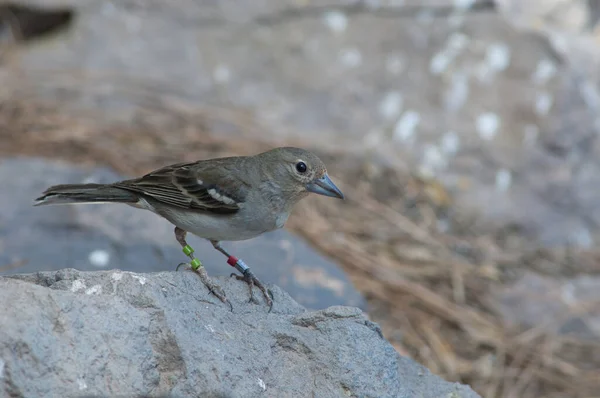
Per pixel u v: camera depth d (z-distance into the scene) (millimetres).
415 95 16609
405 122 16141
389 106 16453
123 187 7711
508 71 16797
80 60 17016
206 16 17969
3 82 16031
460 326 12383
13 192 11742
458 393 7219
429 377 7375
